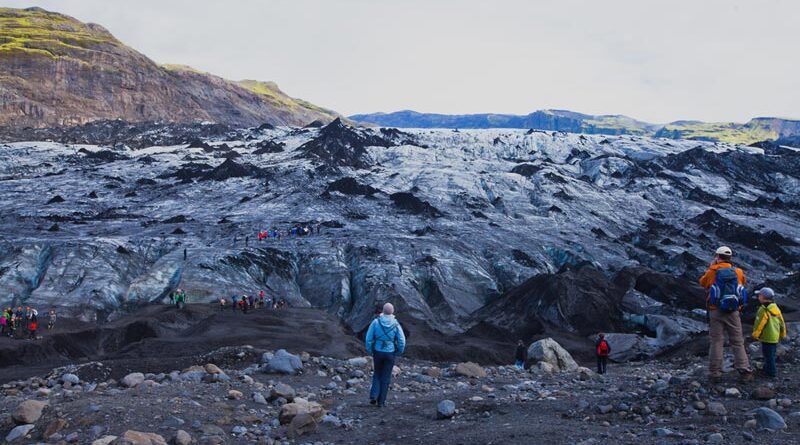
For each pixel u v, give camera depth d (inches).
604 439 341.1
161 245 3614.7
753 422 343.0
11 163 6151.6
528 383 649.0
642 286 2992.1
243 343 1743.4
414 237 3944.4
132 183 5590.6
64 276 3024.1
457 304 3196.4
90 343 2094.0
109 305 2866.6
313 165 5871.1
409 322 2763.3
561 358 1040.2
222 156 6609.3
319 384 640.4
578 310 2679.6
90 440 381.1
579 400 469.4
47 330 2379.4
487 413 446.6
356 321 2950.3
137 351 1691.7
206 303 2920.8
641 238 4397.1
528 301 2829.7
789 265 3900.1
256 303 2982.3
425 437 386.6
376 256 3555.6
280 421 445.7
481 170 6008.9
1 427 425.7
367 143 7047.2
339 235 3988.7
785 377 447.2
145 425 406.6
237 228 4128.9
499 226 4485.7
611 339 2063.2
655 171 6299.2
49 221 4178.2
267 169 5743.1
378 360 511.2
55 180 5565.9
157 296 3053.6
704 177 6304.1
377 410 491.5
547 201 5182.1
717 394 415.2
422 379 693.3
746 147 7588.6
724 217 4820.4
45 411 436.5
